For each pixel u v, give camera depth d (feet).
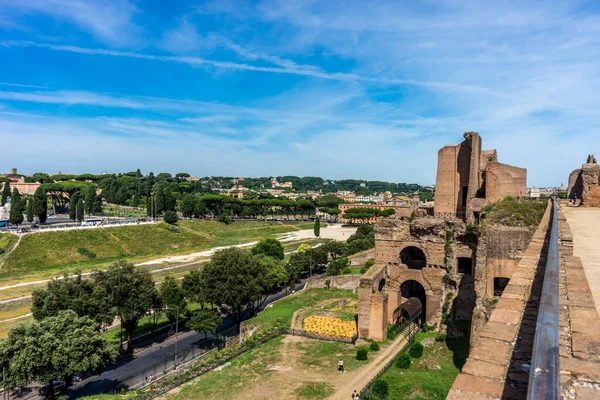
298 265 327.67
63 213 628.69
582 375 29.73
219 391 118.01
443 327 148.15
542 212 139.23
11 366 121.70
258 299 221.05
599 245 90.12
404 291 175.42
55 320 138.21
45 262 320.29
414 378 115.44
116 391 146.10
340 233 616.39
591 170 165.07
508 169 173.37
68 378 139.64
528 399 21.68
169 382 123.75
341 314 183.11
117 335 209.56
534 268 60.80
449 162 190.90
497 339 37.78
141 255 386.11
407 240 162.50
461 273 154.30
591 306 43.21
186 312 216.95
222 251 209.87
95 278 183.93
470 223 152.46
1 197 557.74
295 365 132.77
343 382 117.39
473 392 29.71
